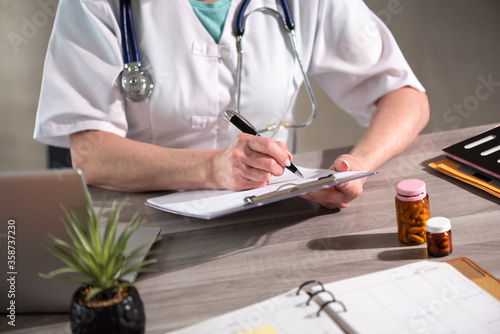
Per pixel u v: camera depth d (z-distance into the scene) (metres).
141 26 1.33
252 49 1.40
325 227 0.97
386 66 1.42
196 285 0.83
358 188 1.02
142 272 0.88
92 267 0.66
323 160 1.27
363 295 0.73
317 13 1.45
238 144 1.04
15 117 3.29
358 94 1.49
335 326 0.67
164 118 1.37
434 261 0.82
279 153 1.01
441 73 3.36
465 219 0.95
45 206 0.74
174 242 0.96
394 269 0.79
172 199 1.07
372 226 0.96
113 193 1.19
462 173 1.11
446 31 3.70
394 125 1.27
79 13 1.29
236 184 1.04
